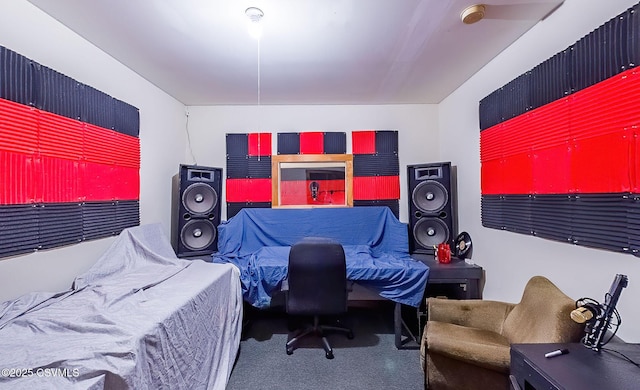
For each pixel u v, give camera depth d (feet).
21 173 4.60
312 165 10.38
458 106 8.93
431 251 8.75
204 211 8.80
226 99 9.71
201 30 5.63
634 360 3.34
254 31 5.65
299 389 5.81
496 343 5.00
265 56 6.73
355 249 9.02
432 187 8.82
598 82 4.30
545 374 3.11
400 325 7.32
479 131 7.77
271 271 7.32
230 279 6.72
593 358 3.41
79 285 5.29
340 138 10.36
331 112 10.40
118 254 6.40
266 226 9.57
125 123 7.06
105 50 6.40
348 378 6.15
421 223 8.91
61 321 3.70
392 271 7.23
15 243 4.50
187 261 7.07
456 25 5.59
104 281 5.51
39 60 4.99
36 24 4.92
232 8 4.94
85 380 2.84
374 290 7.39
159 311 4.13
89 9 4.96
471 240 8.23
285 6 4.89
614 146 4.07
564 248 5.02
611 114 4.10
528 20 5.50
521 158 6.02
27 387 2.66
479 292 7.69
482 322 5.68
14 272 4.54
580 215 4.63
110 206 6.54
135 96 7.57
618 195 4.02
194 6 4.88
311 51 6.52
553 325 4.15
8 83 4.40
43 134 4.96
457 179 9.06
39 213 4.89
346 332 7.85
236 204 10.34
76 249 5.70
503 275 6.79
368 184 10.34
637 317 3.85
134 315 3.99
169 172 9.23
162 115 8.84
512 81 6.26
